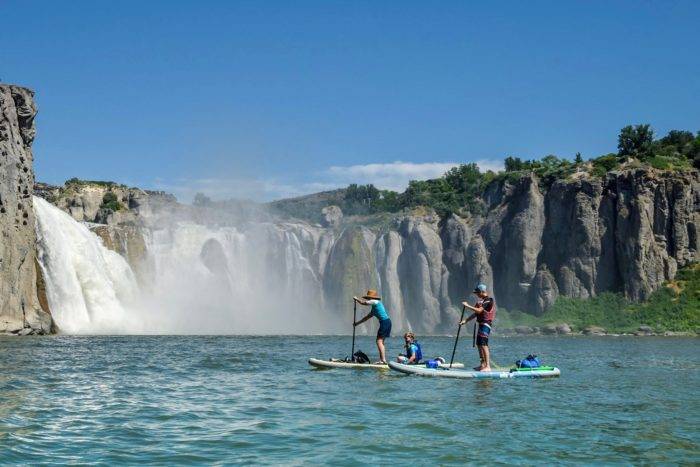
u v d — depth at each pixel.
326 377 33.47
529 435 19.69
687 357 56.78
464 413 23.09
